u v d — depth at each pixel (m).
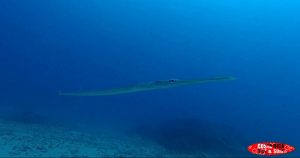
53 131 17.11
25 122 19.44
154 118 28.73
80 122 24.08
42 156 11.18
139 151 15.07
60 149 12.80
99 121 26.36
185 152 16.42
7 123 17.53
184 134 19.03
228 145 18.16
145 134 21.55
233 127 23.34
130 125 25.61
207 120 23.25
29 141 13.30
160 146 17.72
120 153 13.78
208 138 18.48
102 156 12.61
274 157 16.62
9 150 11.31
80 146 14.05
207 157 15.49
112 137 18.58
